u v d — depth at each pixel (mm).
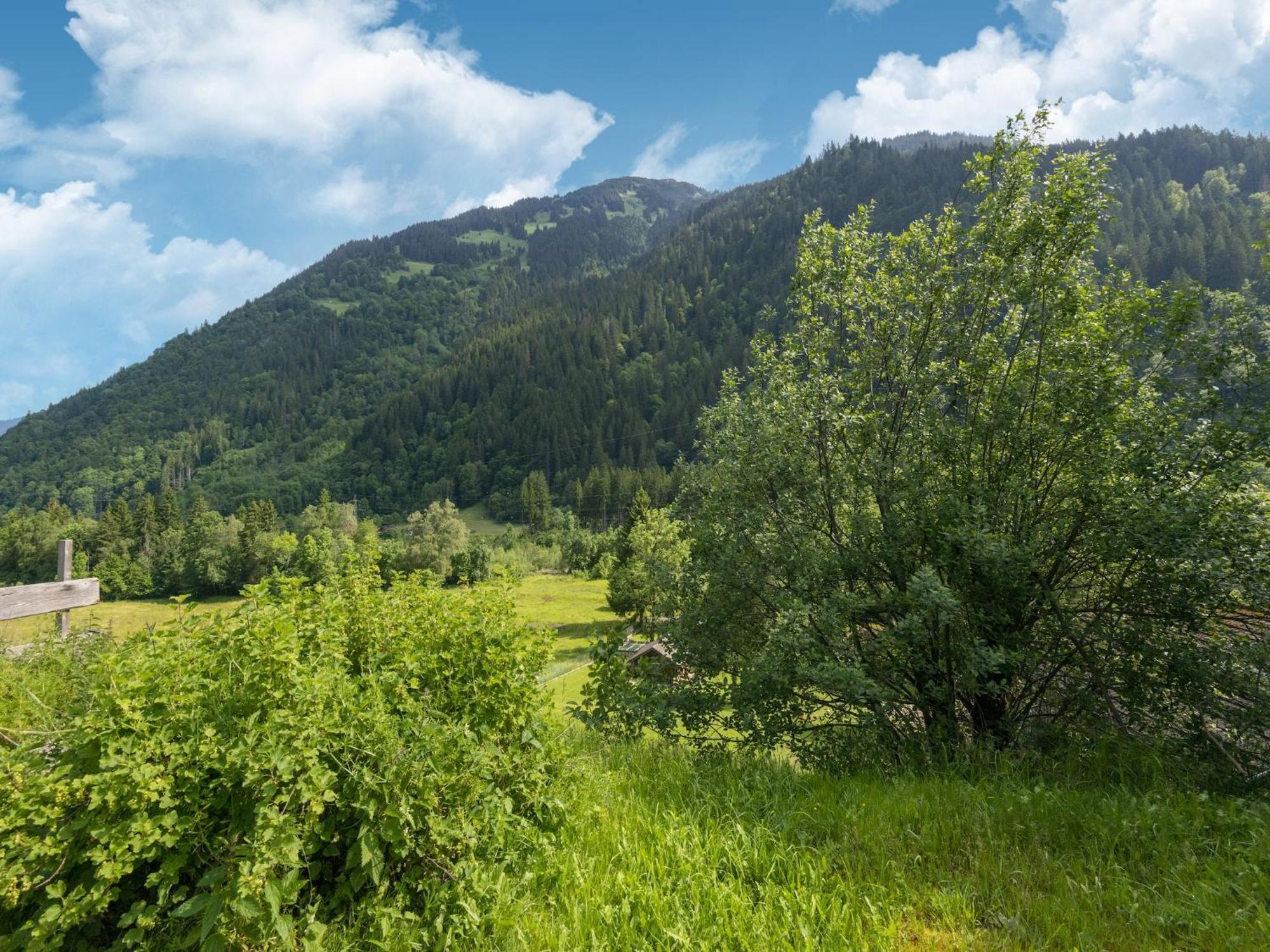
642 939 3188
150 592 95500
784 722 7109
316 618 3896
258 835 2668
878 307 8898
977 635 6863
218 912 2551
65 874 2650
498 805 3584
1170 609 6316
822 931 3289
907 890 3598
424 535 81750
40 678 4980
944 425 7805
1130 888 3658
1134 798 4770
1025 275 7633
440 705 3922
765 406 8695
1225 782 5453
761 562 8031
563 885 3604
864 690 6184
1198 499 6242
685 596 8531
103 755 2674
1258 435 6078
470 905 3180
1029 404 7629
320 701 3098
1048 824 4387
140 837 2537
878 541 7598
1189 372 6906
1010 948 3199
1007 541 6688
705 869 3758
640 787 5227
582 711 7398
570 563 89875
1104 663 6531
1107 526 6797
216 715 3031
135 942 2615
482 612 4449
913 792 5113
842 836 4246
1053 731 6547
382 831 3033
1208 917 3357
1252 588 5914
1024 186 7875
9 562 93625
